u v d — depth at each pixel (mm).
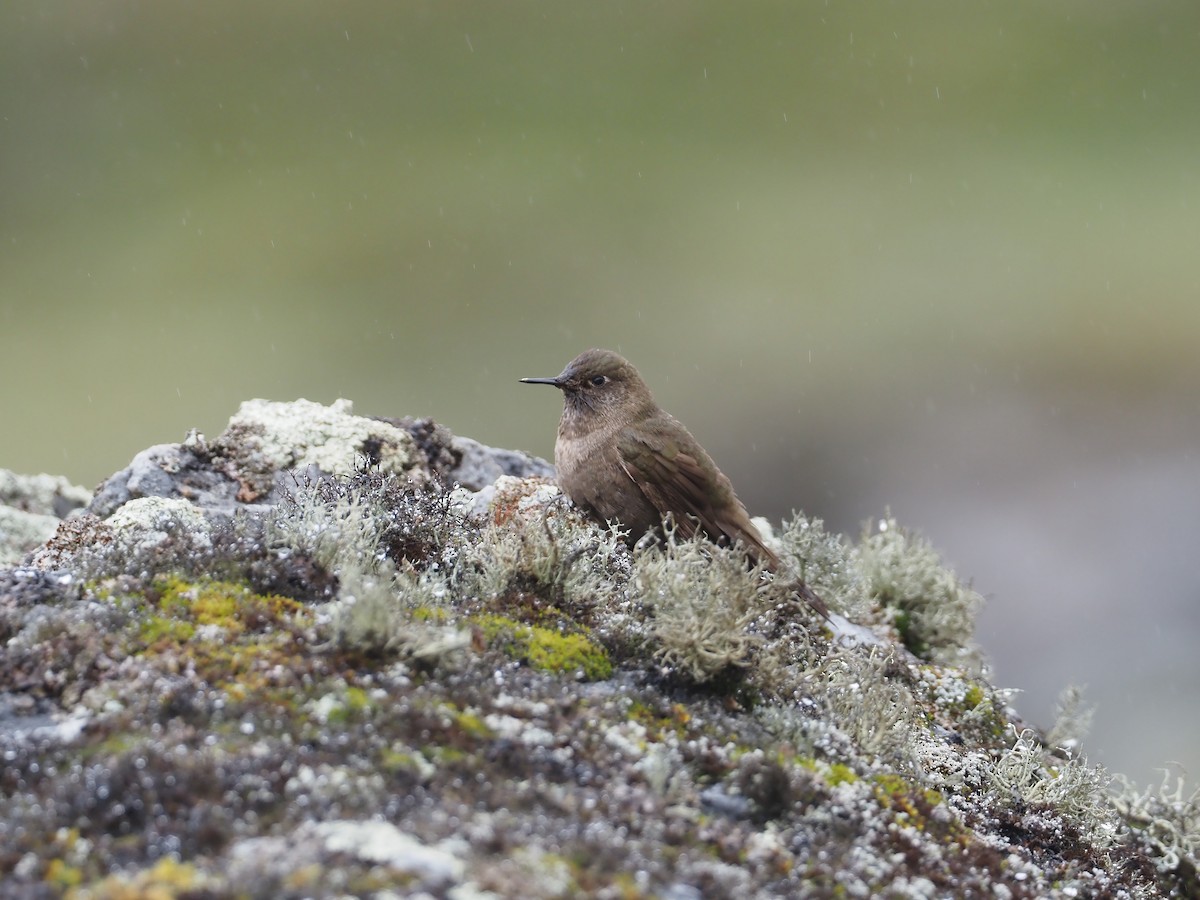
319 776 3510
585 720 4113
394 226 25719
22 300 23734
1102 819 5145
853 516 19359
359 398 22828
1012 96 29938
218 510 6164
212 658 4047
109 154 26984
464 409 22562
